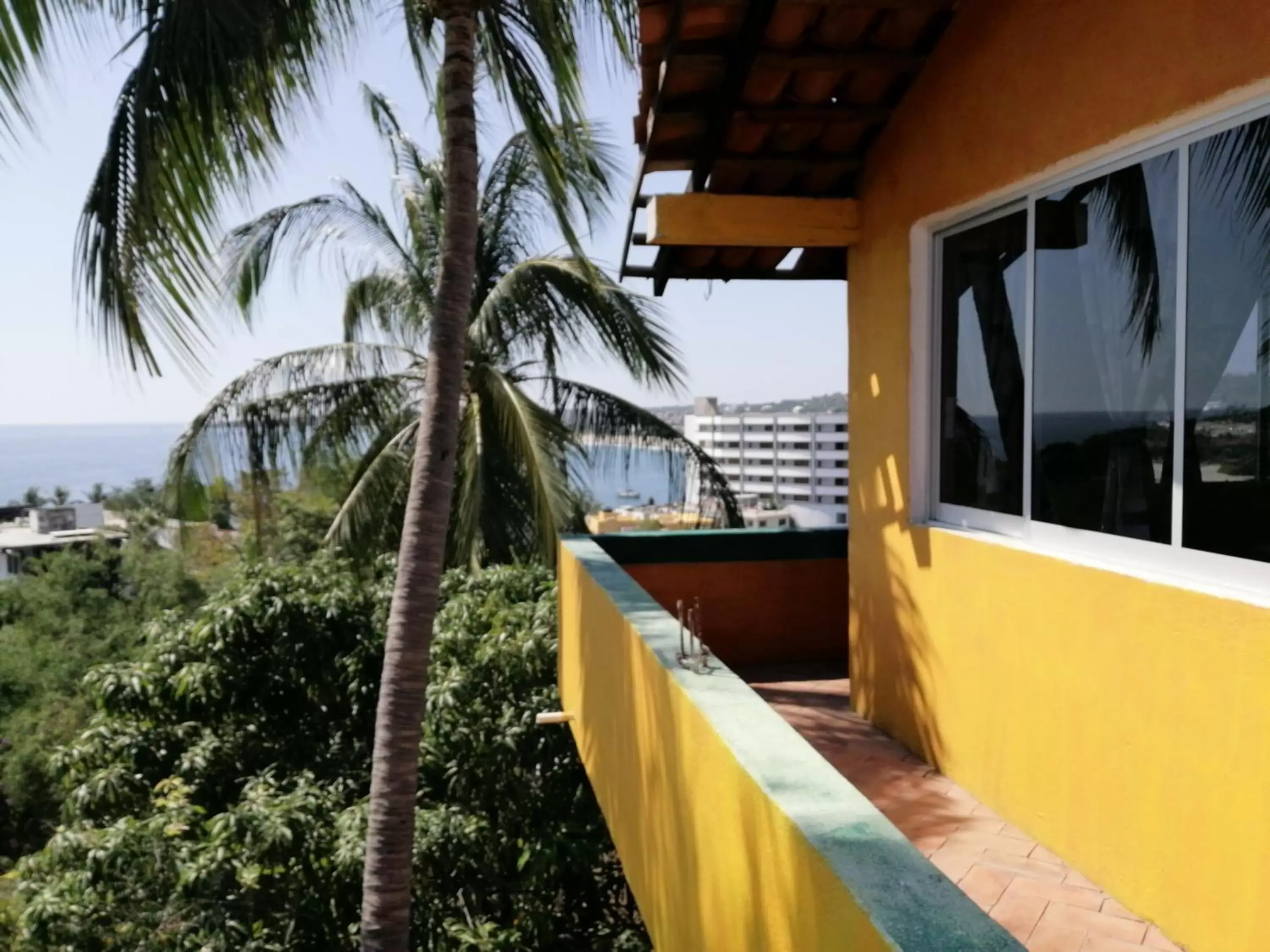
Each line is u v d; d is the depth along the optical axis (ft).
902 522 13.91
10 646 86.79
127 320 17.20
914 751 13.67
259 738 31.60
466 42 19.56
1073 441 10.18
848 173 15.42
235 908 25.09
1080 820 9.68
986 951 4.13
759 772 6.49
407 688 19.26
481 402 42.19
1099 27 9.11
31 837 77.36
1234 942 7.54
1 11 15.64
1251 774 7.34
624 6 20.38
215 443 38.42
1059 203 10.37
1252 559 7.70
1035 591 10.42
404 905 19.33
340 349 41.93
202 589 93.86
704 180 14.96
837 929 4.98
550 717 19.58
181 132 16.88
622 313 40.98
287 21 17.92
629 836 11.65
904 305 13.55
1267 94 7.39
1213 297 8.11
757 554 21.16
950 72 12.01
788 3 10.98
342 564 36.70
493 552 40.91
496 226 44.96
